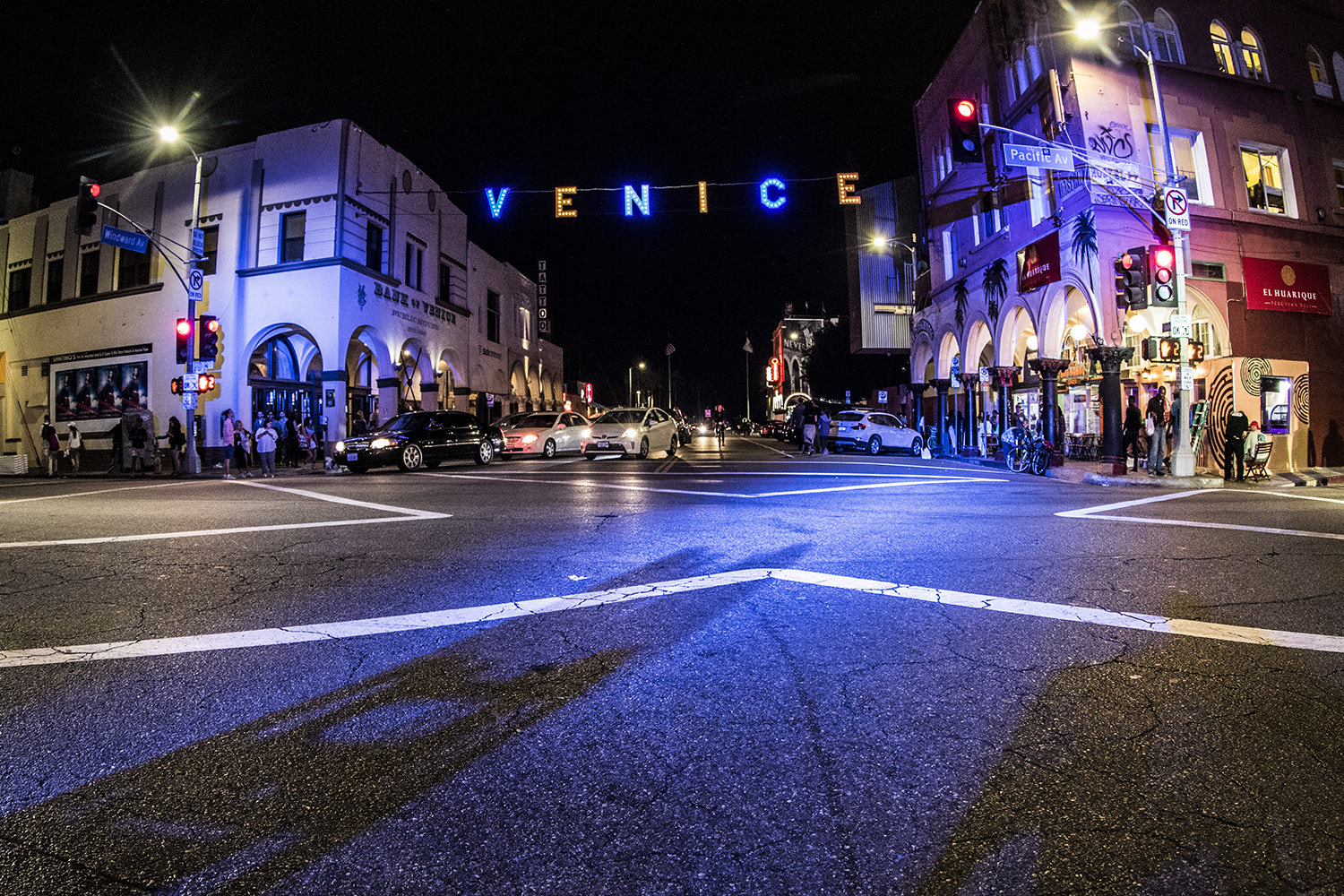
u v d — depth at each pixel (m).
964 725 2.62
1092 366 17.23
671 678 3.10
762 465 17.34
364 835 1.94
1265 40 18.47
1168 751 2.41
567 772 2.28
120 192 24.66
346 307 21.31
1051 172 16.34
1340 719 2.67
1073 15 16.56
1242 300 16.56
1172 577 4.95
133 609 4.28
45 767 2.34
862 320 32.91
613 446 20.42
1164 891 1.70
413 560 5.63
